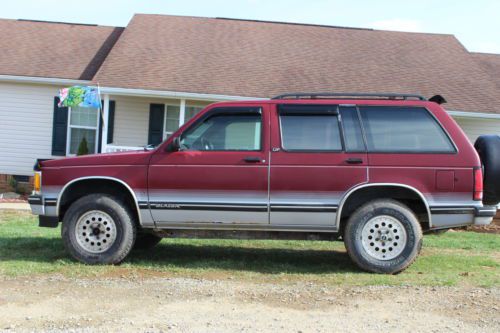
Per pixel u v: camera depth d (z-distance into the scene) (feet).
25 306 16.39
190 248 27.07
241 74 50.16
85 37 59.06
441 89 49.52
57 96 52.80
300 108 21.89
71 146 53.31
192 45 54.85
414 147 21.30
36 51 55.47
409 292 18.47
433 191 20.99
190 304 16.78
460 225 21.08
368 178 21.06
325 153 21.31
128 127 52.26
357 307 16.67
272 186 21.30
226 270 21.91
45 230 31.37
